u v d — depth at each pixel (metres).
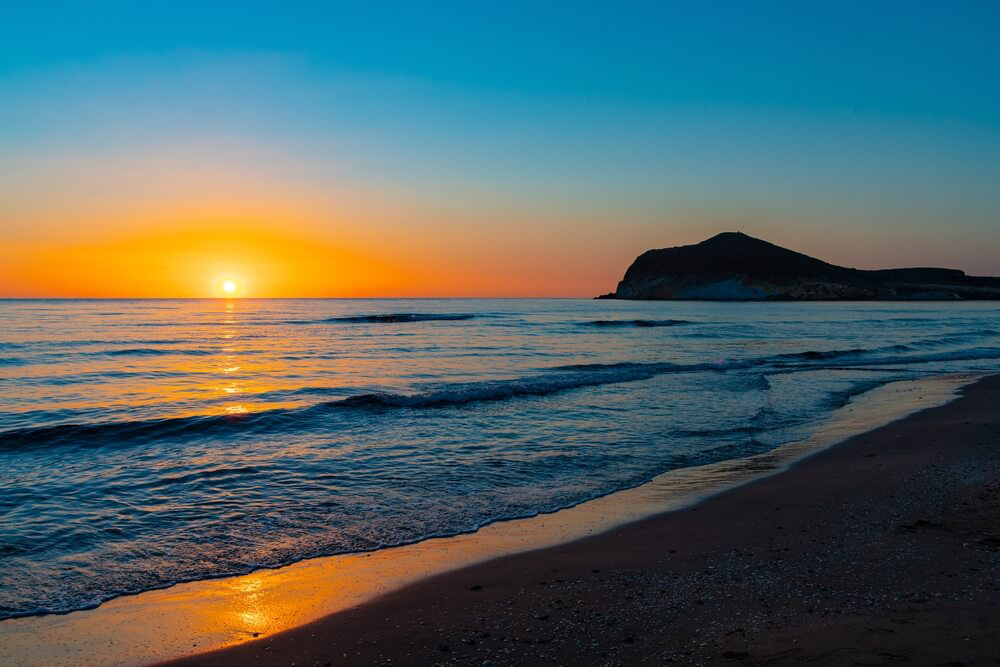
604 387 23.59
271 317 88.25
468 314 101.75
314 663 5.14
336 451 13.53
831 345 44.69
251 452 13.45
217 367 31.62
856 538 7.63
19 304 175.62
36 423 16.88
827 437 14.92
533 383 23.91
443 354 38.66
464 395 20.31
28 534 8.55
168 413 18.50
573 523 9.04
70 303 194.88
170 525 9.01
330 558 7.80
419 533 8.70
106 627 5.97
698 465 12.51
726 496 10.24
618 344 46.19
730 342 48.00
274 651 5.39
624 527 8.80
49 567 7.48
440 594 6.54
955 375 27.38
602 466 12.42
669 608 5.82
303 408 18.06
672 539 8.18
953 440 13.56
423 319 84.19
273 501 10.12
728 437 15.07
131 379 26.86
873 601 5.55
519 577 6.96
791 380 25.88
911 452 12.70
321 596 6.61
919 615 5.11
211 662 5.24
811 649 4.63
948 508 8.60
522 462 12.68
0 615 6.25
